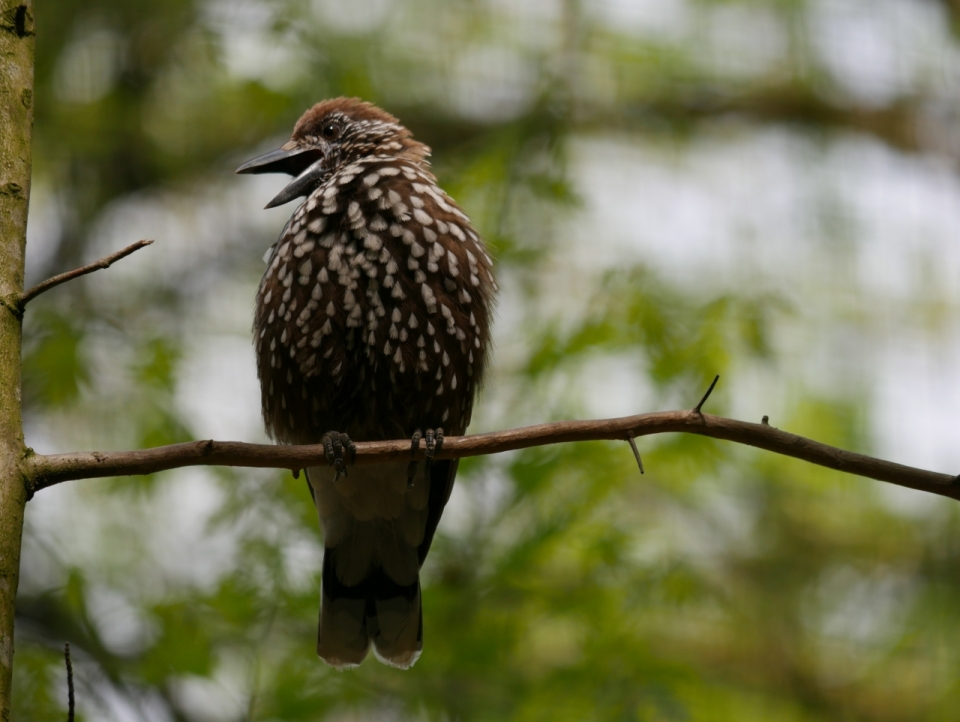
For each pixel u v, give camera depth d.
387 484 8.88
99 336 13.27
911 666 13.90
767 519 14.21
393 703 10.59
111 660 11.25
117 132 16.27
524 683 10.62
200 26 15.34
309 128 10.12
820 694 13.86
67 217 16.55
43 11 15.87
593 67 16.11
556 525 10.80
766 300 12.74
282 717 10.33
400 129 9.91
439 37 16.23
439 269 8.52
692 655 13.71
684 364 11.77
